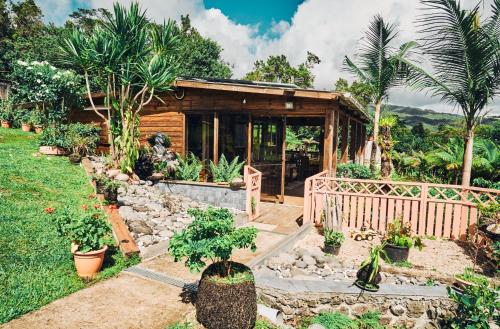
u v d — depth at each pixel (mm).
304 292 5273
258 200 10305
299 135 28688
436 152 19438
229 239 4289
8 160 10625
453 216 8648
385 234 8266
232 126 12586
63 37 10688
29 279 5141
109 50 10344
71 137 12953
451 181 16516
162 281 5637
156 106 13719
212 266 4766
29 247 5949
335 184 10070
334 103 10984
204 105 12852
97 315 4562
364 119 18359
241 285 4371
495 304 4863
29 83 14734
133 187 10453
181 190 11195
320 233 8797
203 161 13062
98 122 16000
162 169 11898
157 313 4691
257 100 12039
